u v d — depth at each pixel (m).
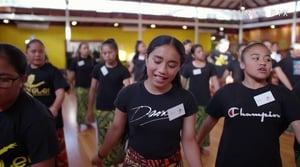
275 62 3.62
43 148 1.00
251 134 1.51
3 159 0.99
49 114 1.06
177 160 1.37
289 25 8.84
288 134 4.24
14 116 0.98
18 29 10.44
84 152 3.63
